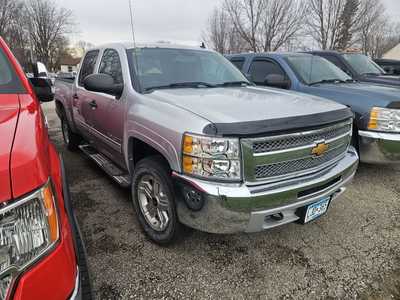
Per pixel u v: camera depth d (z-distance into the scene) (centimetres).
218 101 244
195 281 226
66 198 189
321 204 240
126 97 290
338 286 224
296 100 265
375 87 461
